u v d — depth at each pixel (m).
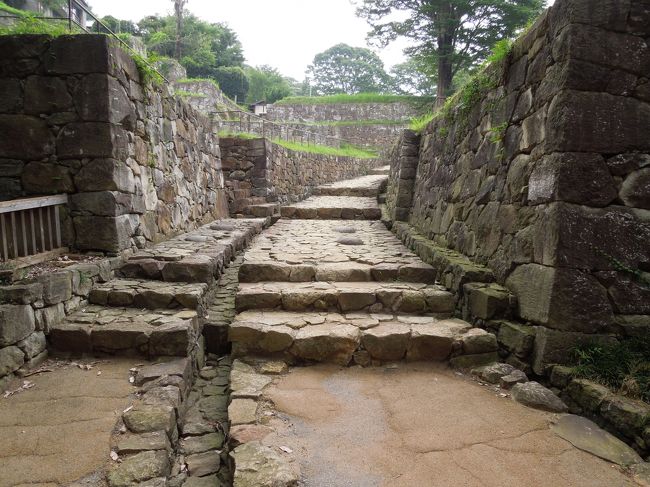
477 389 3.16
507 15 14.98
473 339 3.52
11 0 15.20
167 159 6.11
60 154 4.27
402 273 4.91
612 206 3.08
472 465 2.28
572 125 3.04
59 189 4.29
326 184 16.17
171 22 25.50
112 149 4.31
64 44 4.18
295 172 12.98
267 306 4.20
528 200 3.55
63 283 3.59
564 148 3.06
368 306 4.25
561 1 3.19
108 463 2.20
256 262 4.97
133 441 2.36
